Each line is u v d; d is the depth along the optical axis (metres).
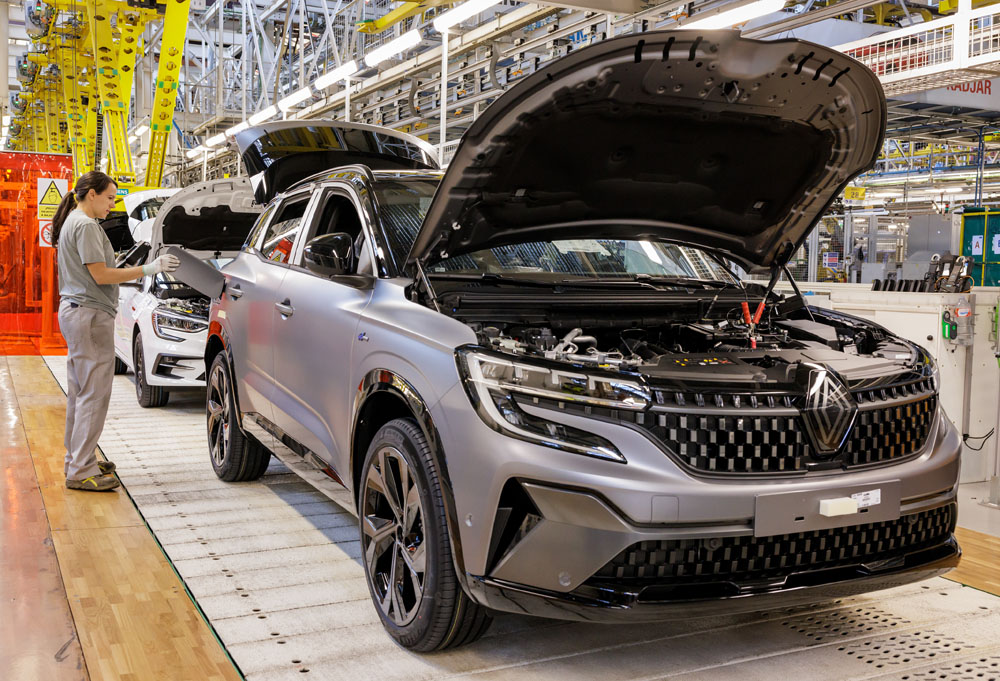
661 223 3.25
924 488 2.52
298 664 2.59
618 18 9.11
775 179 3.07
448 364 2.46
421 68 13.47
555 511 2.21
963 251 11.93
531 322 2.85
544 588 2.25
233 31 25.42
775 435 2.32
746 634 2.87
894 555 2.51
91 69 24.44
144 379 6.99
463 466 2.37
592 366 2.33
